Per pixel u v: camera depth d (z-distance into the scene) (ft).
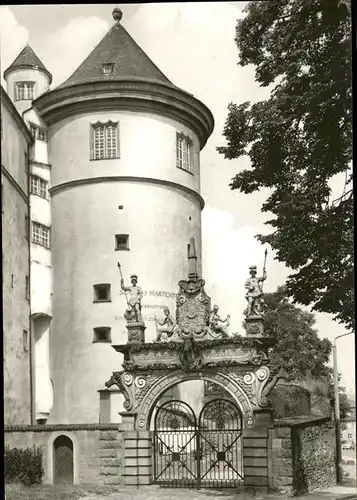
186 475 116.06
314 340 127.65
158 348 113.39
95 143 159.53
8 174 143.64
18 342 145.69
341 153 112.16
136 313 117.08
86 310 154.30
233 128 121.49
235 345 109.81
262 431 104.78
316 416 115.55
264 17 120.47
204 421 134.31
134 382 113.60
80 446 111.96
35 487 108.17
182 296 115.14
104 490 106.01
